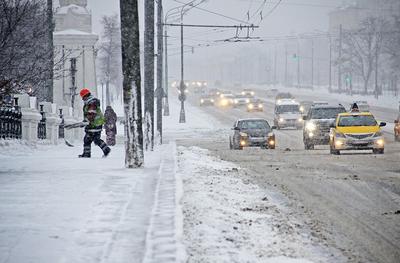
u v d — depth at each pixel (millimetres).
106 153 45969
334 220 25656
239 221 23219
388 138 95875
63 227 20703
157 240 18953
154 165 40250
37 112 60438
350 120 62156
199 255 18172
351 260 19281
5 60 42438
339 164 49281
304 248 20234
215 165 45188
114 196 26516
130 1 36781
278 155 59938
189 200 26531
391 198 31656
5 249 17953
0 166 38406
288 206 28875
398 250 20719
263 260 17969
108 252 17719
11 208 23766
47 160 42656
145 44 71375
